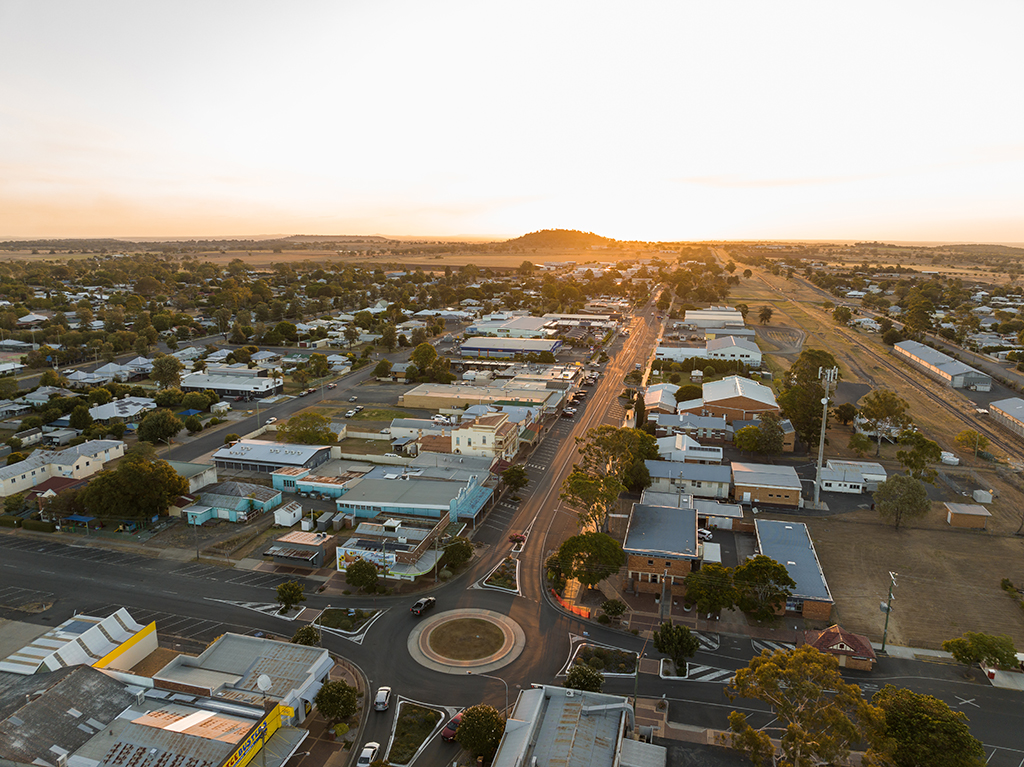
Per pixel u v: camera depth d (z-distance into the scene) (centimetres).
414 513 10312
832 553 9688
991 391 19288
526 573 9112
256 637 7000
